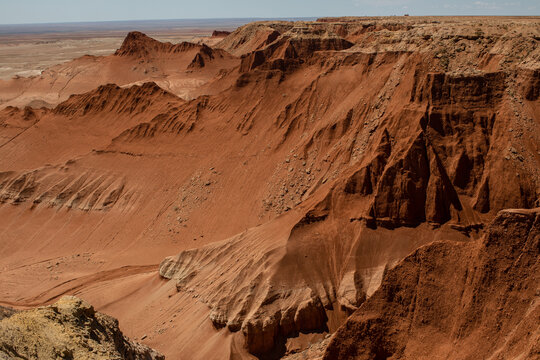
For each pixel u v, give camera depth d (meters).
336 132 50.44
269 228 38.69
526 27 45.81
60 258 52.22
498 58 43.66
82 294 42.16
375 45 56.66
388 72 50.25
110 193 60.28
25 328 18.80
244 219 49.81
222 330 32.44
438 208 36.66
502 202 36.81
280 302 32.53
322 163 48.84
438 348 19.11
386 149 39.94
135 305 39.22
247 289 33.22
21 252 54.97
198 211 53.62
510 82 41.09
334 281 34.19
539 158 37.75
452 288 19.92
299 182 49.34
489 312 18.55
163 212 55.84
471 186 38.03
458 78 40.56
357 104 50.31
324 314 32.78
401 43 53.31
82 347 19.28
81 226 57.75
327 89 56.97
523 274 18.34
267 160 54.91
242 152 58.06
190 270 39.03
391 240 35.88
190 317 34.62
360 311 21.19
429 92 41.09
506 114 39.34
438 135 39.53
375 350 20.45
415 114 40.75
